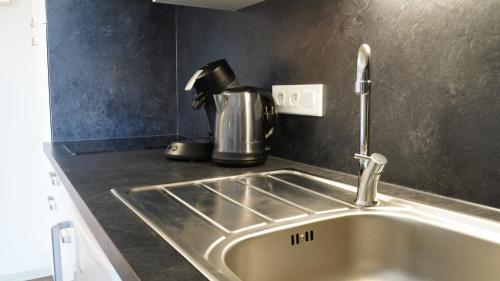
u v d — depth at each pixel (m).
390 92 0.91
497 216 0.71
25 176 2.40
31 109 2.36
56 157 1.33
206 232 0.66
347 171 1.04
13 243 2.41
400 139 0.90
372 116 0.96
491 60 0.73
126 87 1.85
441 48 0.81
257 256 0.67
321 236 0.75
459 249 0.70
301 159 1.19
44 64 1.76
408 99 0.88
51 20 1.67
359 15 0.98
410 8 0.86
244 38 1.44
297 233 0.72
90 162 1.25
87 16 1.73
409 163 0.89
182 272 0.50
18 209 2.40
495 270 0.66
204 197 0.87
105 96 1.81
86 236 0.83
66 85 1.73
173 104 1.97
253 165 1.16
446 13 0.79
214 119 1.29
